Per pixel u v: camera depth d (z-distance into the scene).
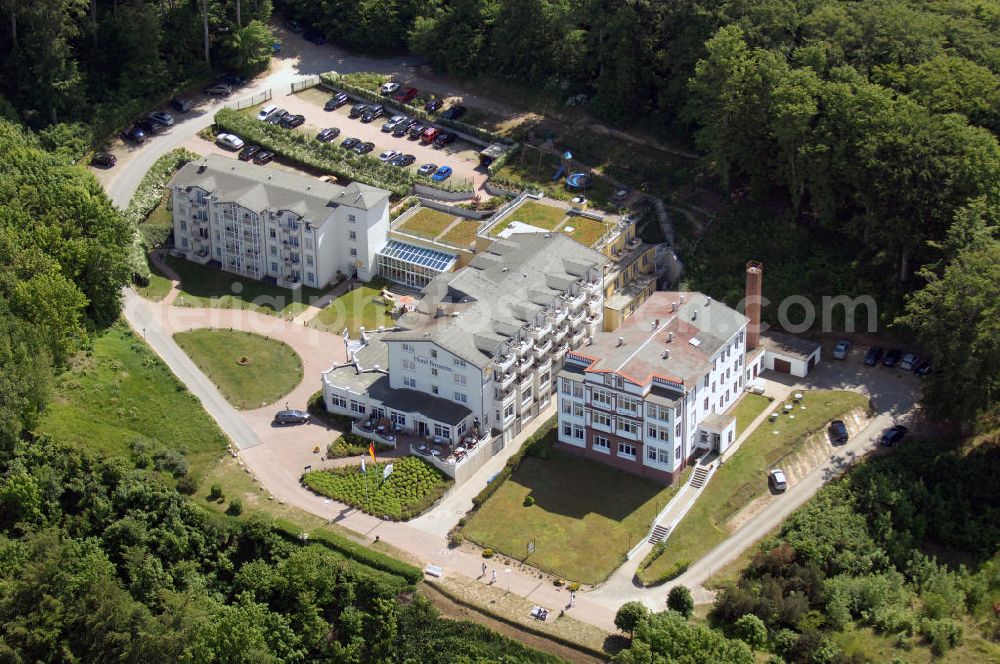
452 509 198.62
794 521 194.38
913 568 189.75
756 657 172.62
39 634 170.00
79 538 189.25
